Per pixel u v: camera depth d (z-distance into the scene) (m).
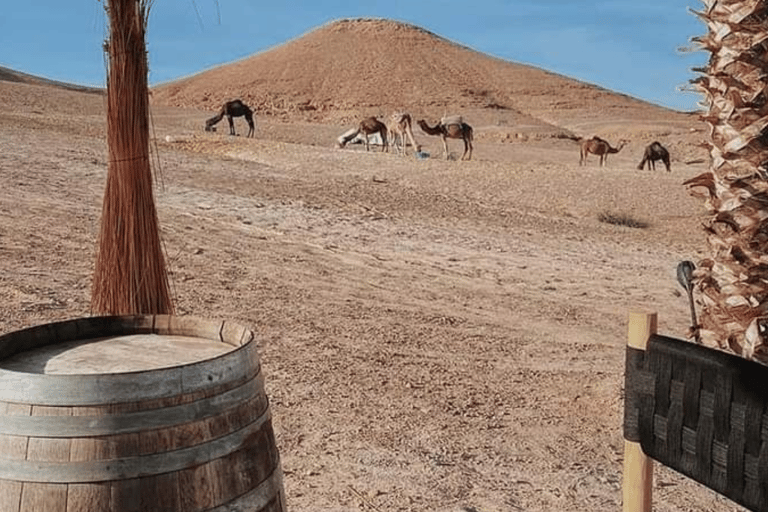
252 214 13.55
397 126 29.66
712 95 4.96
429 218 15.29
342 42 90.00
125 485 2.25
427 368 6.81
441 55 89.56
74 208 12.03
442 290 9.98
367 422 5.52
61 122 25.45
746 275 4.89
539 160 34.75
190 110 54.44
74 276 8.64
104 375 2.24
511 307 9.37
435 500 4.47
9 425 2.24
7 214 11.02
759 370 2.03
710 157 5.08
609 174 23.09
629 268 12.30
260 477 2.51
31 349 2.79
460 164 24.16
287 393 5.96
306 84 77.62
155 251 3.59
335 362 6.75
